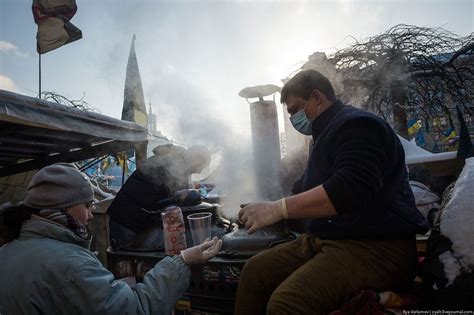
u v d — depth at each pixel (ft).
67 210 4.05
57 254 3.67
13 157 17.88
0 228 3.93
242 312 4.66
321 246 4.50
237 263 5.28
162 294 4.24
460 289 3.70
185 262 4.64
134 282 6.18
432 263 4.08
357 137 3.91
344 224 4.26
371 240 4.22
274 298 3.85
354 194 3.61
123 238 7.80
